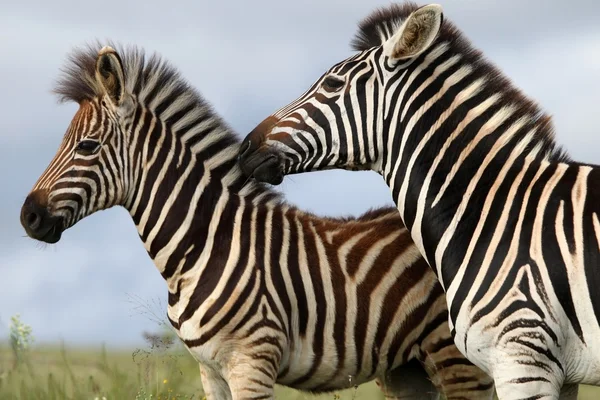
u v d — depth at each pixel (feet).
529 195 28.35
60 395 46.88
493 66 30.66
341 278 37.32
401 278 37.55
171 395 44.62
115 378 46.60
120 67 36.52
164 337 43.93
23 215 36.32
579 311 26.86
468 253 28.84
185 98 38.09
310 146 31.71
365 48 32.83
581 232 27.04
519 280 27.43
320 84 32.01
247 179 37.35
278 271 36.50
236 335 35.60
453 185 29.63
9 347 59.72
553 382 27.25
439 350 37.55
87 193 36.55
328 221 38.96
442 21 30.07
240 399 35.29
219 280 35.94
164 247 36.88
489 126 29.63
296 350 36.96
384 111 30.99
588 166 28.50
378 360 37.65
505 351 27.48
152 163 37.29
